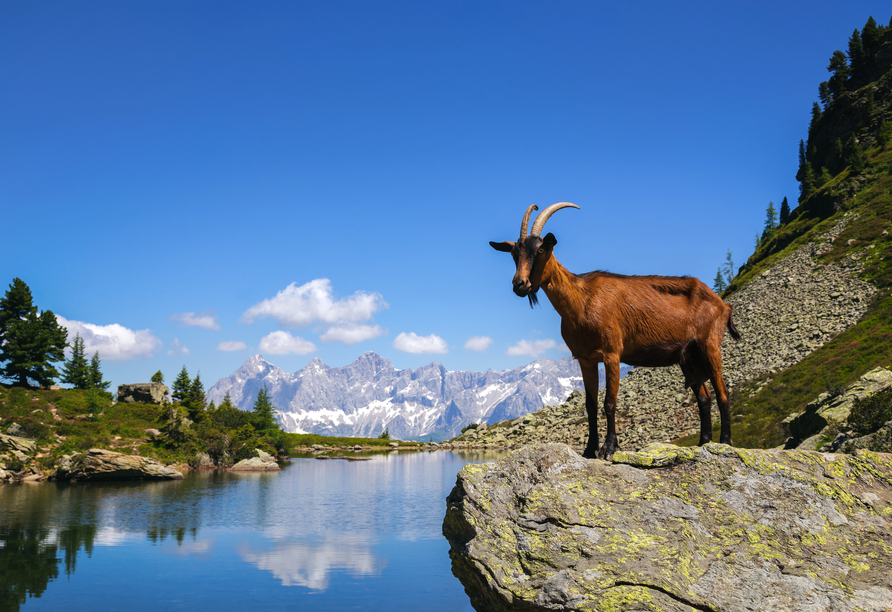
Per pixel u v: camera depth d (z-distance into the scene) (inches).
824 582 210.5
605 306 300.5
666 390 2564.0
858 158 4284.0
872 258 2723.9
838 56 5905.5
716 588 212.2
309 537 1130.0
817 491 246.7
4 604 732.7
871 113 5187.0
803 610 201.0
